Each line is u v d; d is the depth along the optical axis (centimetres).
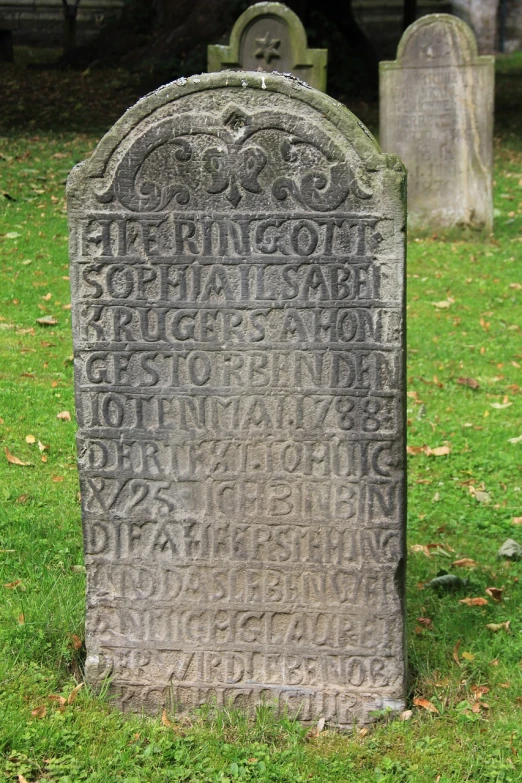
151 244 383
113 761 369
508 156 1527
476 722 394
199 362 389
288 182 376
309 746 386
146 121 377
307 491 394
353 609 399
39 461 607
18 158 1303
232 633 405
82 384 394
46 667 420
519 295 968
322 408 388
